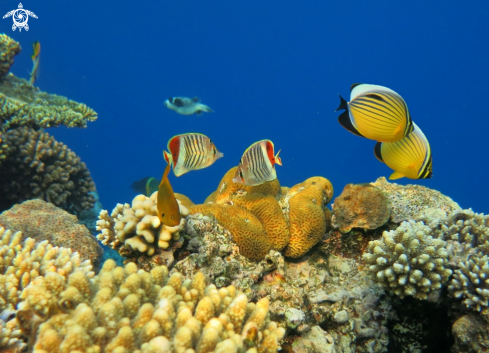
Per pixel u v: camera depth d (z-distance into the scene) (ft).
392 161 1.99
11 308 1.55
